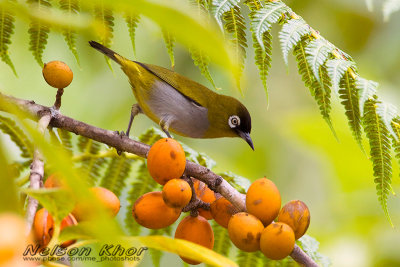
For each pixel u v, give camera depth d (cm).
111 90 1288
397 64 1395
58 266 344
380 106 574
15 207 179
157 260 620
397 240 1160
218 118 1024
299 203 454
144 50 1249
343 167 1318
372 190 1246
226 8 557
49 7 523
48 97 1240
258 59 593
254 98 1421
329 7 1409
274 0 624
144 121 1305
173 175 465
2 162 179
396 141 550
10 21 577
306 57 571
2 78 1209
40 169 418
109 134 553
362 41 1420
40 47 599
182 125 1009
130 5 168
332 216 1230
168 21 165
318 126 1321
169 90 959
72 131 553
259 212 452
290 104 1437
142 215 470
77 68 1245
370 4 831
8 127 616
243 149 1391
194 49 580
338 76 558
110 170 676
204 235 487
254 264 637
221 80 1182
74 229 316
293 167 1386
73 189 176
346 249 1151
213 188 495
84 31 229
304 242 632
